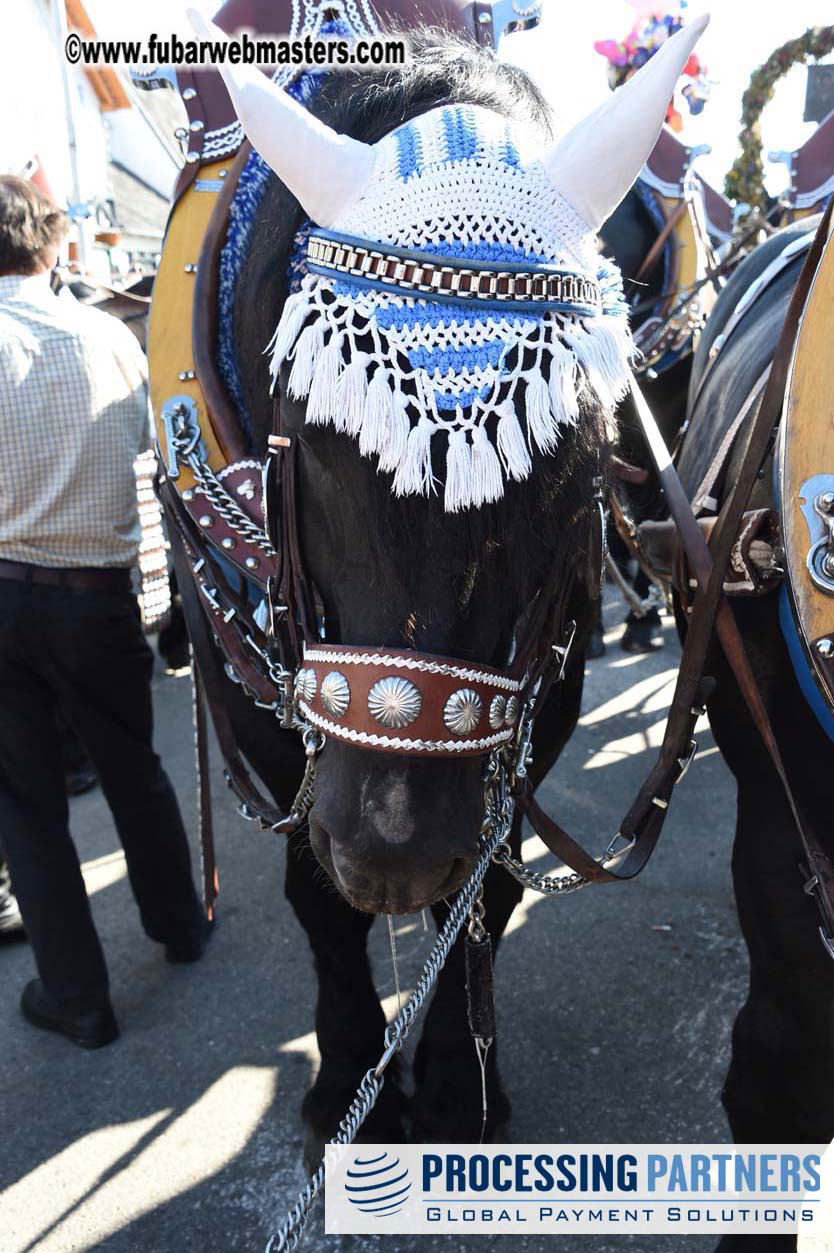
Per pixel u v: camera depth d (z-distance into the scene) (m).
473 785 1.17
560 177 1.16
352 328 1.07
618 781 3.33
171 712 4.14
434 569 1.07
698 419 1.91
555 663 1.33
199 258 1.64
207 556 1.64
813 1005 1.38
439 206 1.10
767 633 1.33
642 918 2.62
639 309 3.39
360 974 1.92
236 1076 2.19
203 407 1.65
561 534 1.14
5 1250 1.80
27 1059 2.28
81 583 2.14
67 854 2.24
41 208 2.09
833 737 1.22
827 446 1.11
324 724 1.15
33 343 2.04
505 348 1.06
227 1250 1.79
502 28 1.67
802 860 1.32
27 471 2.04
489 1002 1.45
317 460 1.12
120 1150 2.01
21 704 2.18
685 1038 2.21
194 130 1.73
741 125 3.32
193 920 2.54
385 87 1.33
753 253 2.31
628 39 3.51
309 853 1.74
